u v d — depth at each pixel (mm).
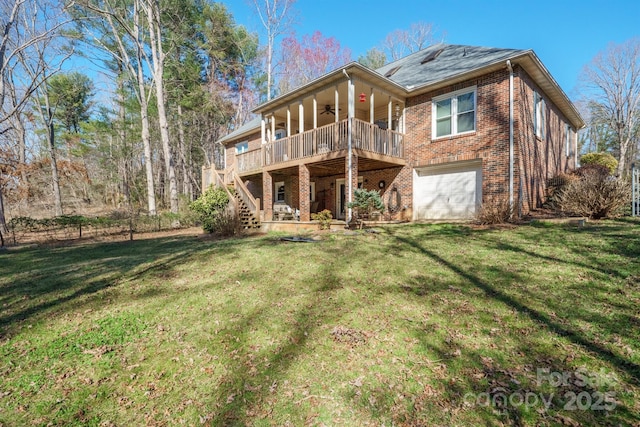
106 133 27531
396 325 3723
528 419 2297
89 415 2590
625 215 8617
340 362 3102
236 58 27719
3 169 14148
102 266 7098
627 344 3027
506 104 9891
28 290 5516
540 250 5977
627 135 28188
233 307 4492
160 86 18344
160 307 4582
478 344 3236
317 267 6012
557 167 14062
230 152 21312
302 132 12281
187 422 2488
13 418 2564
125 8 19469
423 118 12078
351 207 10203
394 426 2330
